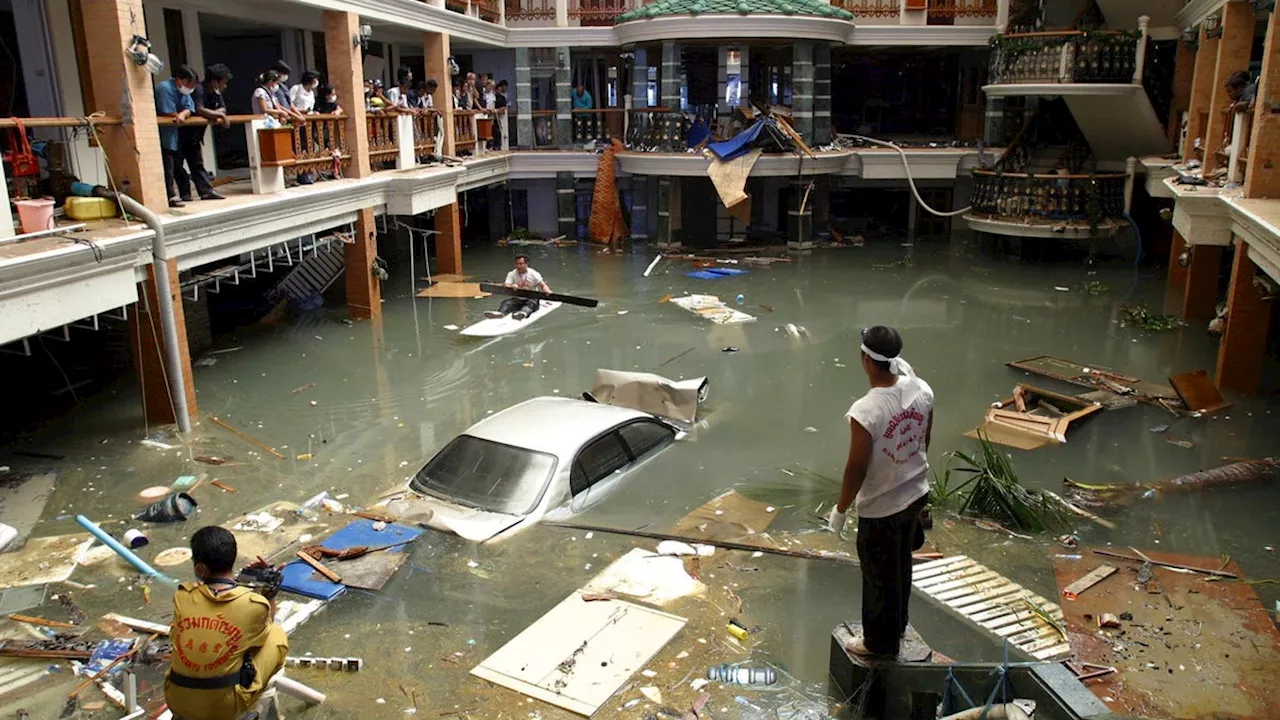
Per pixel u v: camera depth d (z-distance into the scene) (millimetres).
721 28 23750
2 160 9133
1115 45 21609
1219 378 13141
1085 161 24953
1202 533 8938
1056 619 7363
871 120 30078
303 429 11711
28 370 13289
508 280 17969
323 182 15867
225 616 5141
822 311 18328
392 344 15711
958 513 9391
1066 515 9320
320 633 7082
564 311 18188
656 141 25094
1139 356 15031
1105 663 6766
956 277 21750
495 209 27719
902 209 29203
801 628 7191
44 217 9766
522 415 10203
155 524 8984
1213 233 13719
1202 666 6711
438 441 11312
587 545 8438
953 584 7898
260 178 13648
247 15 17859
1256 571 8188
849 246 26250
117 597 7680
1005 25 25688
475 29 23594
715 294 19844
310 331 16500
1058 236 23078
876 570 5777
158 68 10922
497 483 9094
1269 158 12500
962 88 28469
